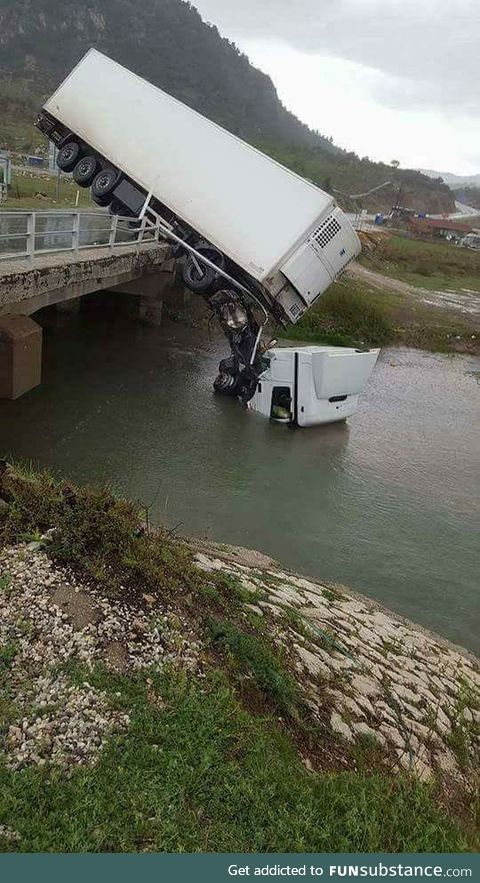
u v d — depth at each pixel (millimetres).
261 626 5512
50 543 5312
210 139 13320
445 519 10359
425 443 13484
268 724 4402
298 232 12258
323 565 8539
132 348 16547
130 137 13906
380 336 22125
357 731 4875
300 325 21125
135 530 5984
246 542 8734
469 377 19453
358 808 3949
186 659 4680
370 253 38469
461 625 7832
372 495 10805
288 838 3574
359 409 15109
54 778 3541
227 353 17438
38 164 39656
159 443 11367
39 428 10992
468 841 4109
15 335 11266
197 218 13195
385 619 7297
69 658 4348
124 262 13109
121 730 3938
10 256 9266
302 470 11273
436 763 5020
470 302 30828
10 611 4605
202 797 3670
